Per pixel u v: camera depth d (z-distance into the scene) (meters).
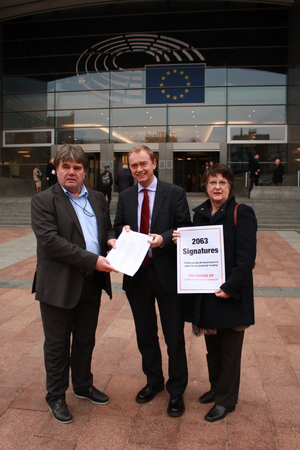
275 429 2.24
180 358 2.51
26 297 4.95
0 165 20.52
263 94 19.02
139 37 19.64
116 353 3.30
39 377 2.89
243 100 19.11
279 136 18.94
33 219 2.33
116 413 2.43
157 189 2.59
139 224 2.61
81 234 2.39
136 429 2.26
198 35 19.36
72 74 20.08
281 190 14.18
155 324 2.67
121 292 5.17
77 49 20.11
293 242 8.94
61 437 2.18
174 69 19.39
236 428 2.25
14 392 2.68
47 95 20.28
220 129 19.16
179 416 2.38
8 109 20.64
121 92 19.69
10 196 17.53
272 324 3.93
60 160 2.35
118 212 2.75
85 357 2.54
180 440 2.15
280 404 2.50
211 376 2.55
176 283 2.51
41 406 2.51
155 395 2.65
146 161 2.48
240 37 19.17
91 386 2.60
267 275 5.93
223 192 2.36
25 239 9.59
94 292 2.53
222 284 2.22
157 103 19.42
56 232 2.29
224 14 19.23
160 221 2.54
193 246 2.34
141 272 2.56
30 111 20.42
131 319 4.14
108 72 19.80
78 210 2.46
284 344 3.44
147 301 2.61
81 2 19.19
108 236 2.59
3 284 5.56
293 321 4.00
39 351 3.34
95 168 19.86
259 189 14.28
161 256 2.50
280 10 19.02
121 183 11.91
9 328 3.89
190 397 2.62
